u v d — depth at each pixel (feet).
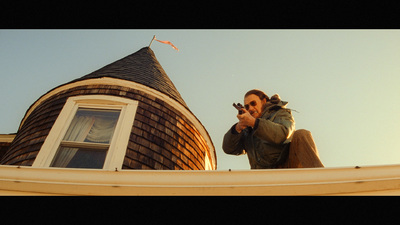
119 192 9.94
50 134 17.52
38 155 16.39
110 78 22.09
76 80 21.81
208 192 9.69
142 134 19.42
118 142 17.70
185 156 21.59
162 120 21.71
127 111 20.12
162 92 23.15
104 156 16.90
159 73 28.76
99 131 18.48
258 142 12.79
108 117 19.74
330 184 9.37
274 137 11.48
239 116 11.96
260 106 13.73
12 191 10.16
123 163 16.85
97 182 10.12
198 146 23.91
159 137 20.39
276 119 12.46
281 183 9.57
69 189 10.09
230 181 9.81
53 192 10.11
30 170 10.59
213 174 10.03
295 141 11.48
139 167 17.51
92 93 21.03
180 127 22.90
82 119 19.07
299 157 10.97
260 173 9.87
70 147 17.07
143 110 21.01
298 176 9.67
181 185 9.88
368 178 9.46
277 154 12.19
